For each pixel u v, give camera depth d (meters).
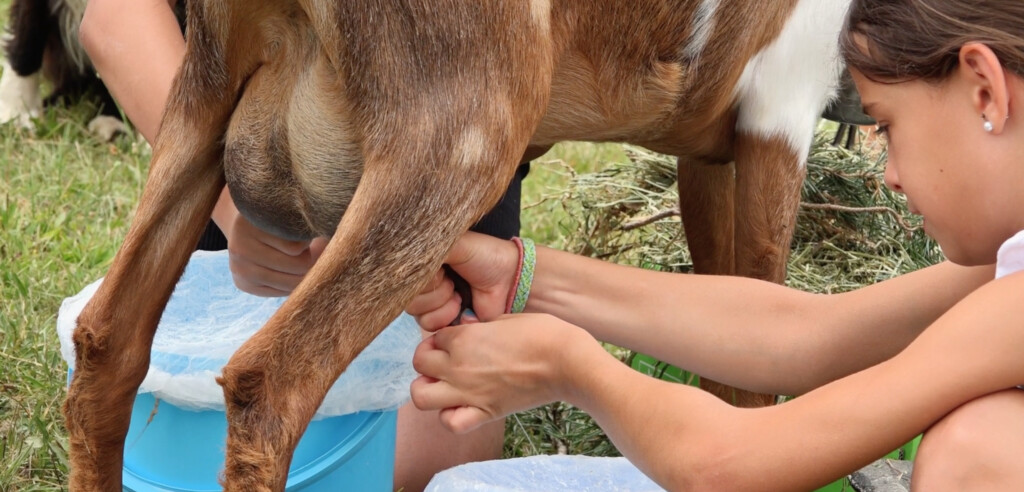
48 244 2.44
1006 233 1.36
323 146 1.46
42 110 3.30
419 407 1.52
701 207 1.99
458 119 1.43
